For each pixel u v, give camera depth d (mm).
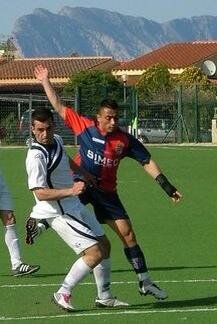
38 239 22672
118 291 16734
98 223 15336
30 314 14953
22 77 95562
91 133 15695
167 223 25797
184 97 66000
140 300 16000
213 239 22906
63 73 99000
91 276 17938
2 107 64750
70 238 14992
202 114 65938
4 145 62875
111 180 15742
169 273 18453
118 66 103000
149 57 101812
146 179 38469
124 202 30812
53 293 16469
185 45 104500
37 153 15047
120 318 14703
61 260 19891
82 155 15750
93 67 100688
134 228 24844
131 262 15539
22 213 28125
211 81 86500
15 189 34906
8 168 44031
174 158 50312
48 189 14930
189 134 65938
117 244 21953
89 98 61594
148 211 28453
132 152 15773
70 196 14922
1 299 16078
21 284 17359
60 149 15289
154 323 14375
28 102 61719
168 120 65938
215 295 16344
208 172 41844
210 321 14477
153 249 21422
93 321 14500
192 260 19922
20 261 18047
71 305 15109
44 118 15086
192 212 28172
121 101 63688
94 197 15695
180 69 97750
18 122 63188
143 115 66062
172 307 15469
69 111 15922
